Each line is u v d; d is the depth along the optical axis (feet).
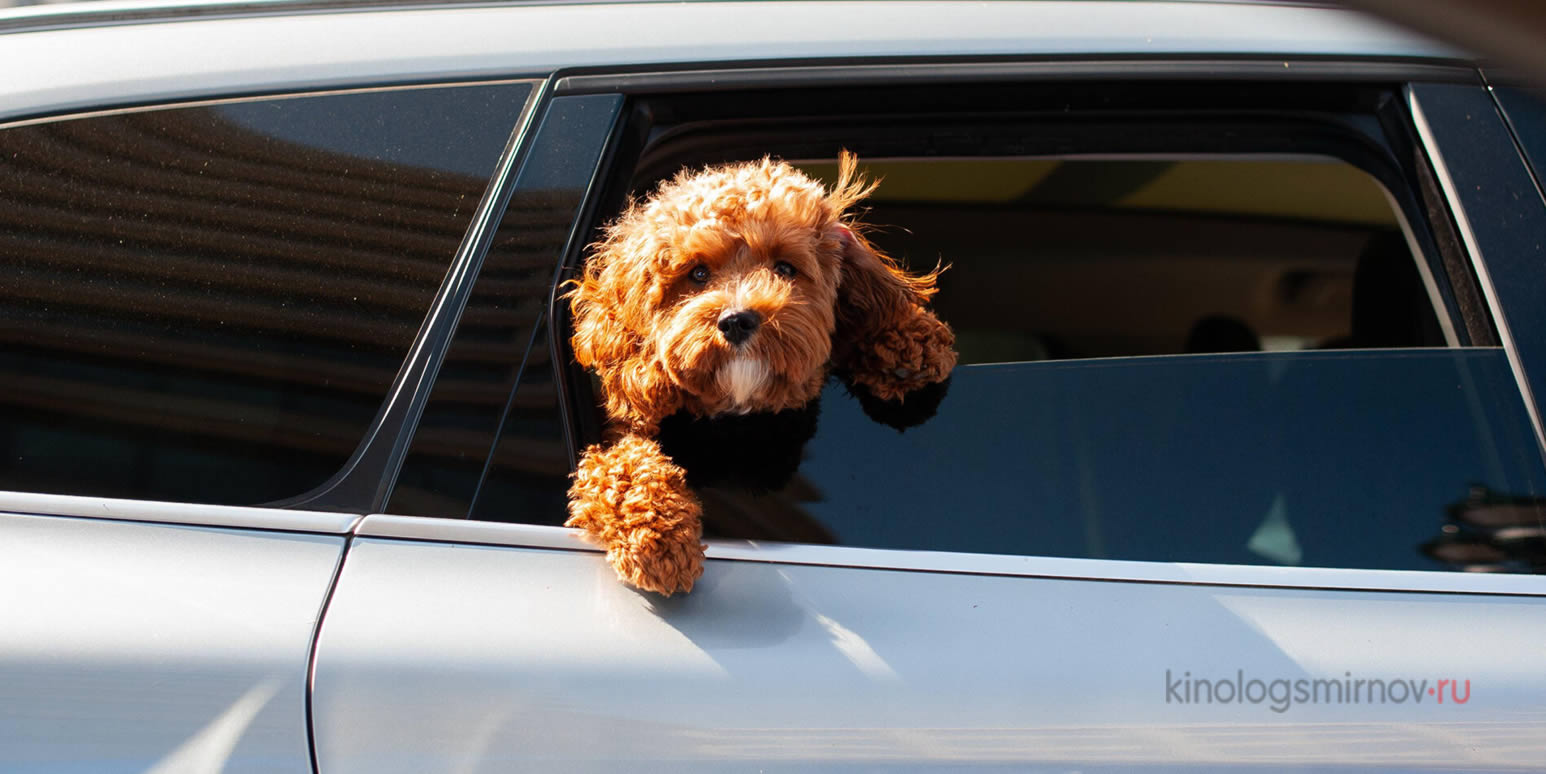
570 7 5.68
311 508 4.76
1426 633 4.62
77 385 5.00
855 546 4.81
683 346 4.49
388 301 5.00
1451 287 5.41
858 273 5.11
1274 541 4.96
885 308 5.12
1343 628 4.63
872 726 4.34
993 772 4.33
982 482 5.02
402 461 4.79
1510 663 4.54
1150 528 4.95
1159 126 5.77
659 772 4.31
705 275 4.71
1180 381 5.34
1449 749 4.40
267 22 5.63
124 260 5.13
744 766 4.31
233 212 5.16
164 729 4.35
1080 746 4.36
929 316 5.25
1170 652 4.52
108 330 5.06
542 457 4.82
